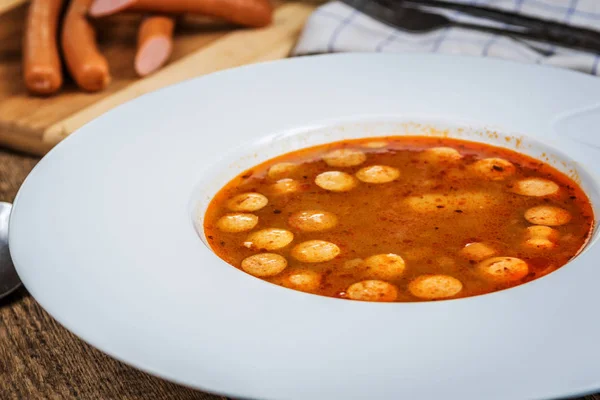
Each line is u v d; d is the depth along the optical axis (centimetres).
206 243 71
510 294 64
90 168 74
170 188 73
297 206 74
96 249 68
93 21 102
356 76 84
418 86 83
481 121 80
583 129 79
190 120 79
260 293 65
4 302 74
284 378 60
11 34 108
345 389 60
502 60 85
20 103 95
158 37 98
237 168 78
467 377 60
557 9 96
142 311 64
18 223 69
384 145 81
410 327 62
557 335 62
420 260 69
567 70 84
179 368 61
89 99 95
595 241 68
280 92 82
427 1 100
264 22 107
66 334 71
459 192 75
